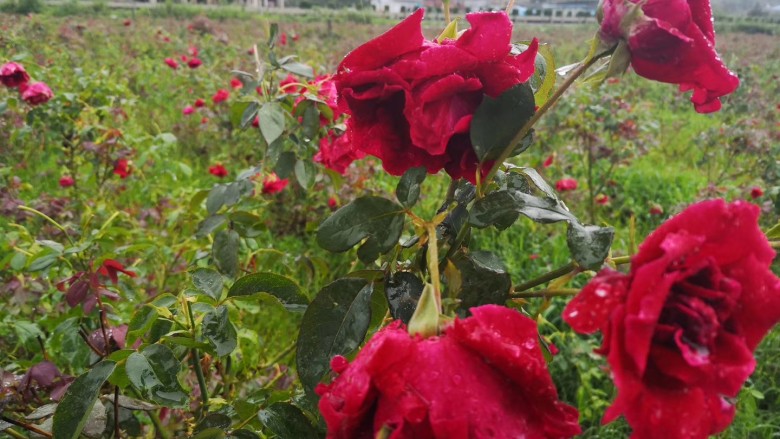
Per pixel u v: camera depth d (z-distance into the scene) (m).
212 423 1.03
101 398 1.09
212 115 5.02
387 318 0.98
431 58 0.67
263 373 1.70
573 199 4.18
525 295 0.82
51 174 3.98
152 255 2.27
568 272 0.81
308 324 0.77
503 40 0.68
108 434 1.14
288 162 1.55
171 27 15.88
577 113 4.27
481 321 0.54
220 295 0.99
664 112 8.65
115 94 4.33
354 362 0.56
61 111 3.15
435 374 0.51
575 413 0.53
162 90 7.41
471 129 0.69
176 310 1.10
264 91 1.50
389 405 0.51
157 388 0.86
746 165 4.89
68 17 17.73
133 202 3.64
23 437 1.07
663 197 4.66
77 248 1.33
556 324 2.69
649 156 6.02
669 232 0.51
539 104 0.90
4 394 1.04
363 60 0.71
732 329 0.52
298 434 0.92
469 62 0.68
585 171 4.66
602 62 0.78
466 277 0.83
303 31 16.91
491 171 0.75
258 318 2.50
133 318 1.02
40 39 10.04
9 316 1.76
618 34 0.72
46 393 1.35
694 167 5.73
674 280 0.48
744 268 0.51
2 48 7.32
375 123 0.75
